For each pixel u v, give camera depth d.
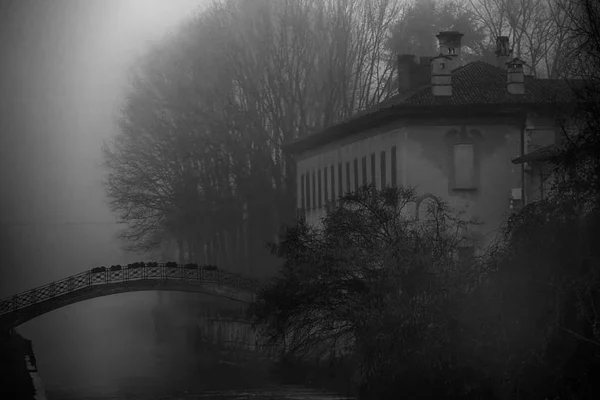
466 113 65.69
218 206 98.69
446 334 38.97
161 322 112.38
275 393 53.47
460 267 40.91
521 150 65.81
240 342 76.12
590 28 37.34
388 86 104.69
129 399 57.94
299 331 46.25
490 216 65.50
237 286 84.12
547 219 35.91
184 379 65.81
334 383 46.09
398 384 40.12
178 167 101.56
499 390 36.38
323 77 99.00
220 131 98.25
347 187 77.75
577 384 32.91
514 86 66.38
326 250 45.69
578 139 35.50
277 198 96.62
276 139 97.25
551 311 34.25
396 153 67.00
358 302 43.00
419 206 64.75
